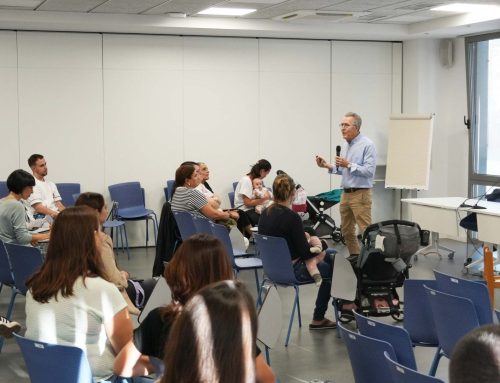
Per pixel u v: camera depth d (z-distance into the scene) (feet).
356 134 27.25
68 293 10.20
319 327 20.13
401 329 10.48
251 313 5.35
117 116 33.42
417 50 36.50
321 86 36.42
